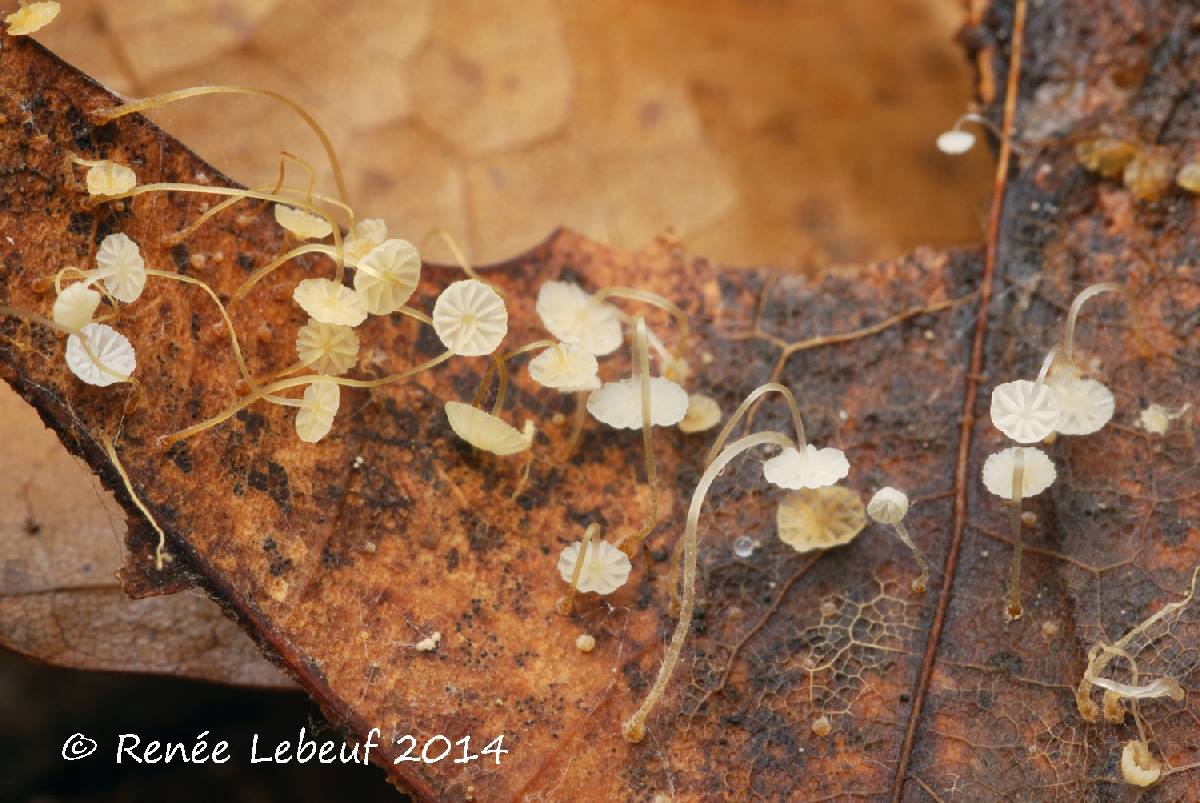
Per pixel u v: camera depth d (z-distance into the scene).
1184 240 0.12
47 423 0.12
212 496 0.12
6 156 0.12
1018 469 0.12
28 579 0.12
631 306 0.12
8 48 0.12
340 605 0.12
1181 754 0.12
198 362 0.12
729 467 0.12
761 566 0.12
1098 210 0.12
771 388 0.12
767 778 0.12
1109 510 0.12
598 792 0.12
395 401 0.12
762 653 0.12
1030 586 0.12
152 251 0.12
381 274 0.12
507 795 0.12
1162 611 0.12
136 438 0.12
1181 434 0.12
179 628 0.12
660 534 0.12
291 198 0.12
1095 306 0.12
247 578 0.12
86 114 0.12
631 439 0.12
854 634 0.12
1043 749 0.12
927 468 0.12
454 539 0.12
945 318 0.12
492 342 0.12
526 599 0.12
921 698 0.12
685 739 0.12
